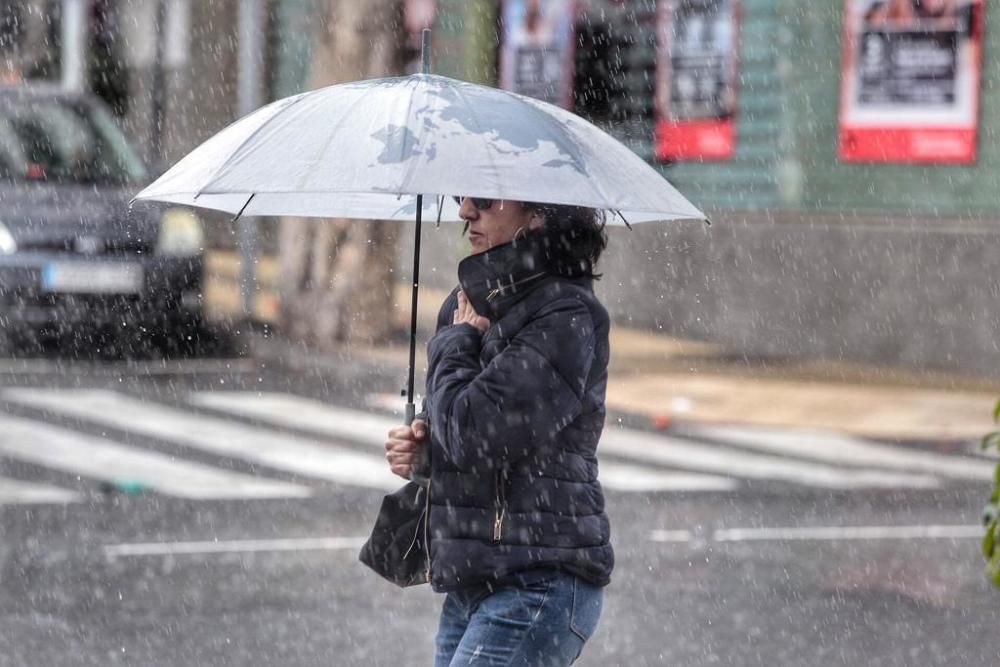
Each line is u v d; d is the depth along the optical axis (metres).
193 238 42.00
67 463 30.11
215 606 20.86
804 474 31.86
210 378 40.59
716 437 36.00
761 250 48.34
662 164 52.06
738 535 26.14
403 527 11.55
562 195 10.63
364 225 46.31
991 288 44.25
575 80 53.56
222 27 70.38
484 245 11.23
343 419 35.97
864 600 22.25
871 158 47.50
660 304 50.91
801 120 48.66
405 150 10.72
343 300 46.22
